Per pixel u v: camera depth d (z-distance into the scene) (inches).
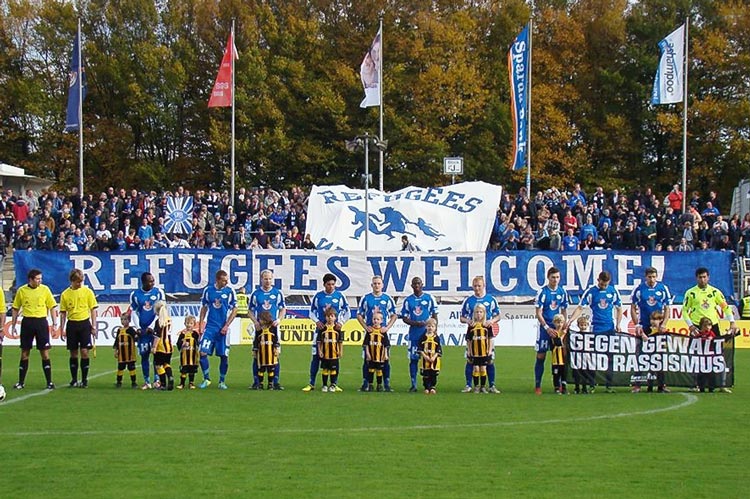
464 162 2418.8
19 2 2623.0
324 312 812.0
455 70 2400.3
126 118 2591.0
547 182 2458.2
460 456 517.7
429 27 2459.4
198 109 2573.8
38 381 870.4
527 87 1660.9
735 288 1584.6
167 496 430.9
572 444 553.0
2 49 2598.4
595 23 2591.0
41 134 2536.9
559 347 791.1
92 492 437.4
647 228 1593.3
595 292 822.5
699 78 2481.5
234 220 1670.8
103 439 564.1
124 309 1299.2
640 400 745.0
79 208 1720.0
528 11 2650.1
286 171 2452.0
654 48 2536.9
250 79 2417.6
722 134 2440.9
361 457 514.6
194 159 2576.3
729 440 567.5
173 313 1304.1
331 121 2429.9
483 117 2452.0
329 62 2501.2
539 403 725.3
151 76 2517.2
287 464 496.4
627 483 457.7
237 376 930.1
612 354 800.9
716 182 2475.4
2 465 492.7
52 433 584.1
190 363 815.1
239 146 2389.3
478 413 670.5
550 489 445.4
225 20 2551.7
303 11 2615.7
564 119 2480.3
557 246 1537.9
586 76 2571.4
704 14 2556.6
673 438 573.6
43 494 433.7
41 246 1617.9
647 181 2527.1
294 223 1692.9
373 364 804.0
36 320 807.7
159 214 1705.2
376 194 1720.0
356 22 2541.8
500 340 1296.8
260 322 812.6
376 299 816.9
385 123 2409.0
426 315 808.9
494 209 1670.8
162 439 564.7
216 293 821.9
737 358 1136.2
